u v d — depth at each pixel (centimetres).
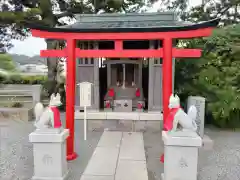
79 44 569
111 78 606
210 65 655
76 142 491
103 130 575
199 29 346
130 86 606
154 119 560
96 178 330
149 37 371
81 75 590
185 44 760
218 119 626
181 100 672
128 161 390
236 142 510
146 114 563
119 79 607
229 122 632
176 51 373
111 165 375
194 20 1048
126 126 571
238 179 335
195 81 659
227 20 1017
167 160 306
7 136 550
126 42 632
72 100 401
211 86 622
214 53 664
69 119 401
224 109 584
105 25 476
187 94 659
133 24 482
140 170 356
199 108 464
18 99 843
